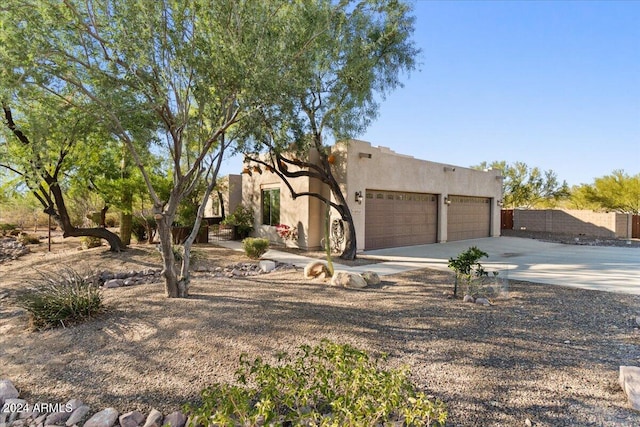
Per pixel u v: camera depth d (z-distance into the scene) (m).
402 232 14.98
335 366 2.93
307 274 8.52
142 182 12.23
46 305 5.18
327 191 13.49
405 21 9.87
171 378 3.55
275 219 15.89
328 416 2.43
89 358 4.00
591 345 4.30
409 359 3.91
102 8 5.07
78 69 5.29
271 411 2.29
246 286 7.47
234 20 5.62
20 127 7.09
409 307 5.88
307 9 6.23
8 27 4.39
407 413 2.27
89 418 2.95
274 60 5.55
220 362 3.88
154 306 5.81
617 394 3.18
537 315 5.48
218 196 21.86
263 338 4.49
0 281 8.64
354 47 8.54
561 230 22.59
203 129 6.73
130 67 5.09
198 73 5.56
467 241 17.70
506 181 29.89
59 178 10.16
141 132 5.96
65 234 10.59
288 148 10.99
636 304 6.14
